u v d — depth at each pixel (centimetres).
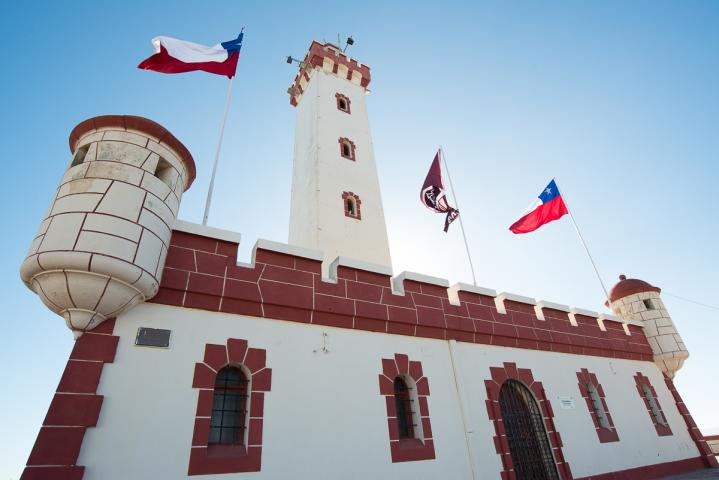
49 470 605
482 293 1356
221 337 847
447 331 1209
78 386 676
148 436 700
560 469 1199
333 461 851
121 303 732
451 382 1138
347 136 2020
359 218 1709
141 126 848
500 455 1107
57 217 716
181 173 916
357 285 1085
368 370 1005
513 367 1298
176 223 879
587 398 1435
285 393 860
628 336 1788
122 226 729
